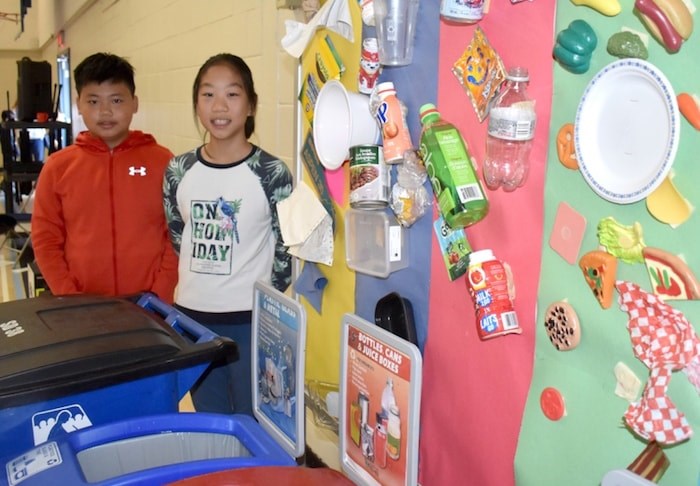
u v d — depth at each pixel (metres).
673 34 0.69
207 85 1.67
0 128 5.44
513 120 0.86
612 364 0.80
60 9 7.37
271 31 2.02
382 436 1.05
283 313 1.21
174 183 1.79
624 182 0.76
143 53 3.84
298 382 1.16
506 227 0.95
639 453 0.77
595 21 0.79
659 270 0.73
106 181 2.01
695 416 0.71
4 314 1.31
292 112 1.91
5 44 9.38
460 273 1.03
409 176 1.11
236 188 1.70
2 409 1.07
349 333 1.13
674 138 0.70
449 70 1.04
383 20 1.11
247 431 1.13
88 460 1.09
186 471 0.98
